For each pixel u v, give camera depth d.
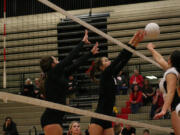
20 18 18.17
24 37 17.64
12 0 18.75
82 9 18.33
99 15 17.69
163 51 16.14
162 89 4.48
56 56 17.11
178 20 16.47
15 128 12.19
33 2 18.50
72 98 14.58
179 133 4.51
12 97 4.11
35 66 16.97
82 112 4.98
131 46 5.82
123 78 14.47
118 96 14.03
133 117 12.96
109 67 5.43
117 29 17.11
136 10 17.38
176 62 4.27
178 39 16.17
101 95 5.47
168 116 12.78
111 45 16.38
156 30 5.93
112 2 18.11
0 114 14.95
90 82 15.52
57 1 18.72
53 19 17.88
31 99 4.30
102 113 5.41
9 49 17.52
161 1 17.27
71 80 13.98
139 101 13.22
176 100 4.52
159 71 15.27
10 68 17.17
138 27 16.88
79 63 5.15
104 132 5.45
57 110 4.63
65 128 13.61
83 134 12.99
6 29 17.92
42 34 17.61
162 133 12.55
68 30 17.55
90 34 17.22
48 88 4.70
